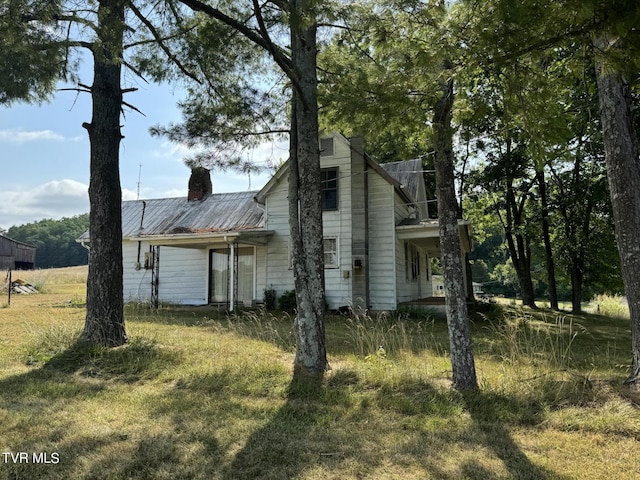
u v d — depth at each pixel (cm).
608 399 443
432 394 477
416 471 311
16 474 304
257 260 1586
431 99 494
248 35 528
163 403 462
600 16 302
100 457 332
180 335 848
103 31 552
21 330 895
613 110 513
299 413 435
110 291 723
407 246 1698
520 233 2070
